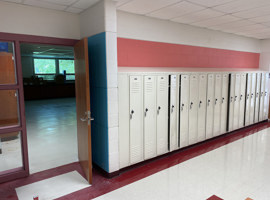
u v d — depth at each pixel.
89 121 3.03
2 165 3.75
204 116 4.91
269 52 7.05
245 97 6.07
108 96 3.16
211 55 5.62
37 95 13.40
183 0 3.15
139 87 3.57
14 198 2.81
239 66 6.59
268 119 7.38
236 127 5.92
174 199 2.77
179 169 3.65
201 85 4.71
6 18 2.99
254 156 4.23
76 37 3.68
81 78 3.22
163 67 4.56
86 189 3.01
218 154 4.33
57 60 17.22
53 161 3.96
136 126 3.63
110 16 3.03
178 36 4.75
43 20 3.30
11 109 3.96
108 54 3.08
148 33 4.20
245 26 5.05
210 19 4.36
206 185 3.12
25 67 15.66
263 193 2.91
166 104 4.04
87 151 3.13
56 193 2.91
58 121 7.10
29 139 5.23
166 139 4.15
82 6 3.25
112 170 3.36
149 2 3.25
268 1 3.20
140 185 3.12
